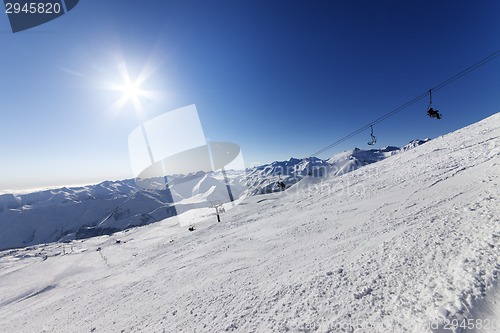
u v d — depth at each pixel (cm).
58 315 1666
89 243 15462
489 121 4178
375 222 1541
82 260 7600
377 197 2302
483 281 584
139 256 3778
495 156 2133
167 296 1304
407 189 2175
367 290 738
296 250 1509
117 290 1822
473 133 3900
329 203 2820
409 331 522
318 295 802
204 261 1898
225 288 1156
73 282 3591
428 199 1642
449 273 670
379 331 557
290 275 1075
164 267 2150
